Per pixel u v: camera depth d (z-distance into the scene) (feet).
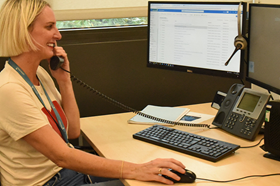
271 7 4.20
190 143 4.17
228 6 4.77
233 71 4.96
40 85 4.28
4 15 3.75
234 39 4.82
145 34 6.52
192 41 5.25
